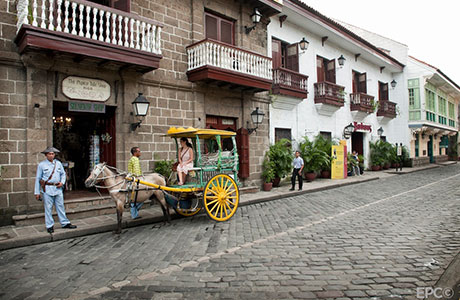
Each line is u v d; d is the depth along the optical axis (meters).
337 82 19.12
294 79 14.91
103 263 4.96
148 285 4.08
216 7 11.72
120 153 9.05
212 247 5.65
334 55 19.03
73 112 9.80
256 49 13.40
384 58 22.91
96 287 4.07
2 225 7.03
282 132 15.24
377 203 9.94
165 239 6.25
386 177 18.45
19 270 4.74
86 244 6.04
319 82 16.97
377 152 22.58
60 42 7.13
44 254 5.50
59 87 7.96
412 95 26.06
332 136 18.69
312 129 17.09
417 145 28.61
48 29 6.90
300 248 5.48
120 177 6.91
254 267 4.63
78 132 11.30
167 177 9.45
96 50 7.71
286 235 6.38
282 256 5.09
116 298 3.73
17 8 7.29
